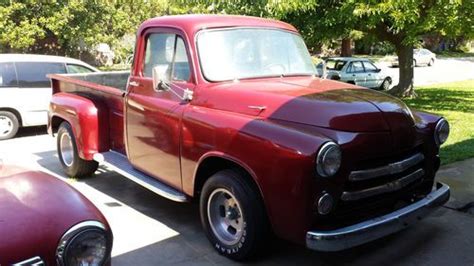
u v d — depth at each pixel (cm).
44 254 229
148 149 502
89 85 627
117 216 523
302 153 341
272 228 376
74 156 637
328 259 420
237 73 464
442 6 1048
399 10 1034
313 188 343
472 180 607
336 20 1110
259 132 372
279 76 486
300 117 381
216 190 418
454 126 962
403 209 394
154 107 483
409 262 412
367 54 4134
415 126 418
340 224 367
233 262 417
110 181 650
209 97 437
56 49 1872
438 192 434
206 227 438
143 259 425
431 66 3306
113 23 1861
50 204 252
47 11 1650
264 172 363
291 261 415
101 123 603
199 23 467
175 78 476
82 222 245
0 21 1556
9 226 229
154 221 509
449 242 449
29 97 954
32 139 940
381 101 412
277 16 891
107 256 252
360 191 368
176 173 464
